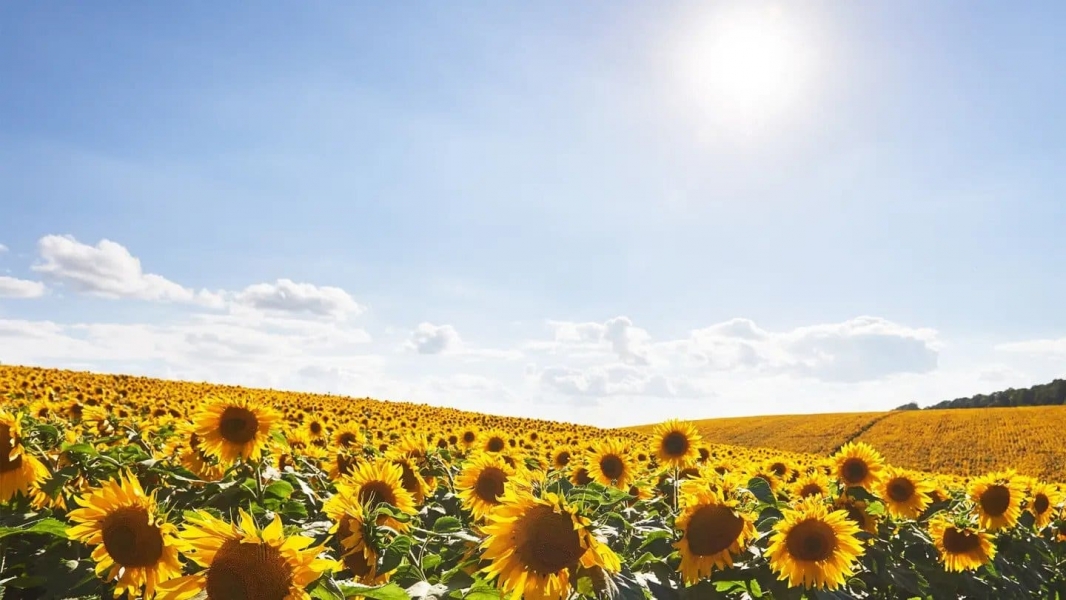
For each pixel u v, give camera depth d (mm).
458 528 4941
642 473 10711
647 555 4750
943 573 7215
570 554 3490
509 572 3557
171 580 2971
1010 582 7734
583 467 9836
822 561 5016
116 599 4203
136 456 6027
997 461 71875
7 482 4898
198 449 6691
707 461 11789
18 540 4836
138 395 27344
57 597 4219
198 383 56656
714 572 5031
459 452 13344
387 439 15469
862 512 7633
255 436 6270
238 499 5520
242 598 2891
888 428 91875
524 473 5188
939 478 14156
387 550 4164
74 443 5574
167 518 4027
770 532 5270
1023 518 9953
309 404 38219
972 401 168500
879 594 6715
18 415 5180
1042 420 91125
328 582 3018
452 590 3600
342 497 4465
